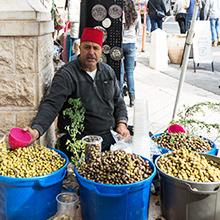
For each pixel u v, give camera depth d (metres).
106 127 2.89
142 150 2.47
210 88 7.32
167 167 2.18
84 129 2.86
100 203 1.95
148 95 6.57
